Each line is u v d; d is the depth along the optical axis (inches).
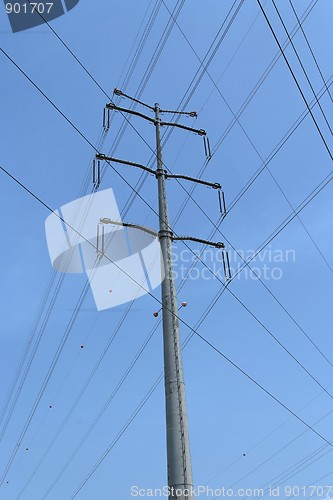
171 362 499.2
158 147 708.7
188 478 435.8
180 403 474.9
